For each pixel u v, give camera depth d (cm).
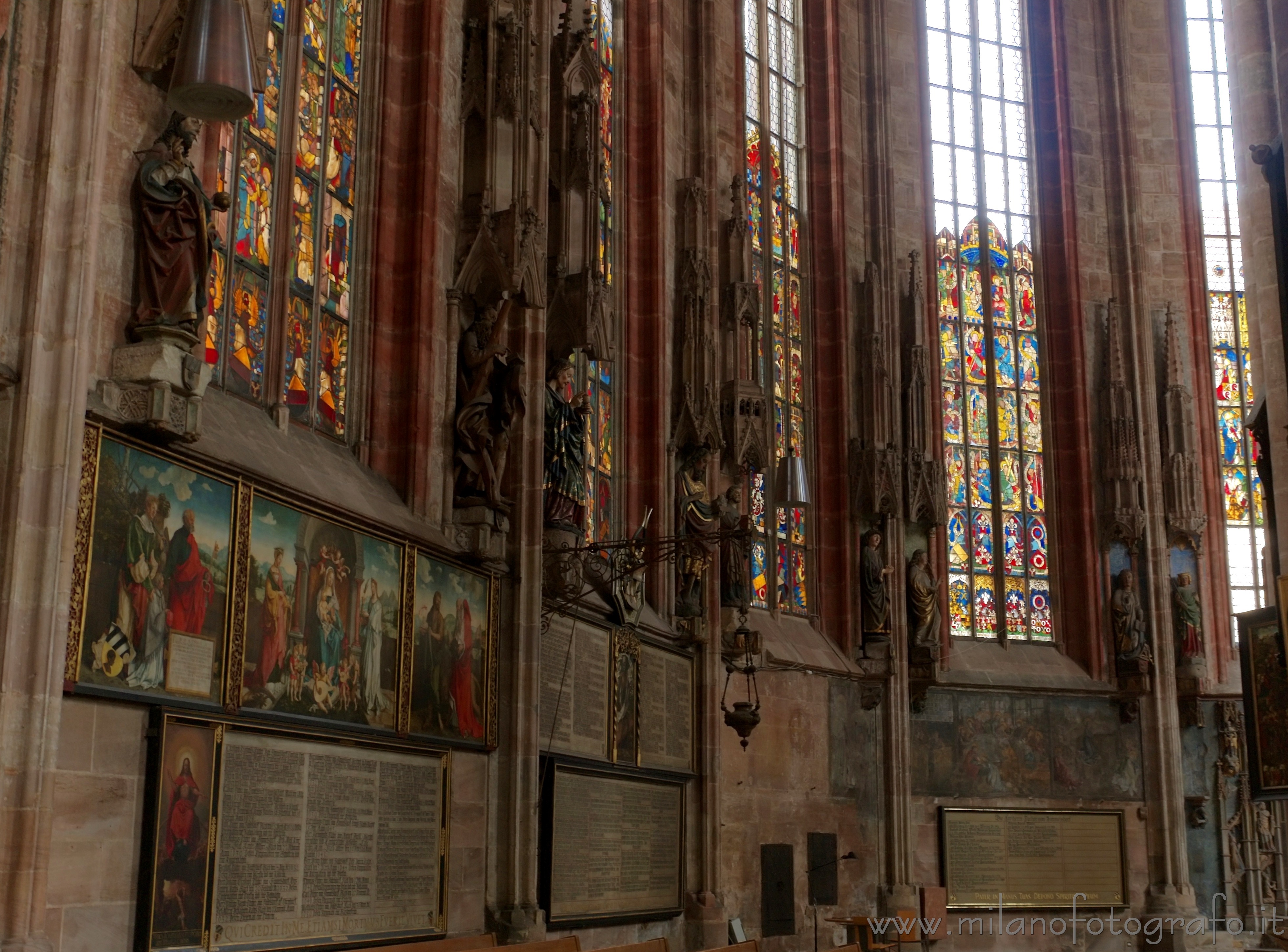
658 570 2450
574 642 2055
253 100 1177
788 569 3014
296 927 1373
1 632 1045
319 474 1544
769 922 2627
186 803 1230
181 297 1234
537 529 1897
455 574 1755
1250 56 2459
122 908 1156
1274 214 2114
